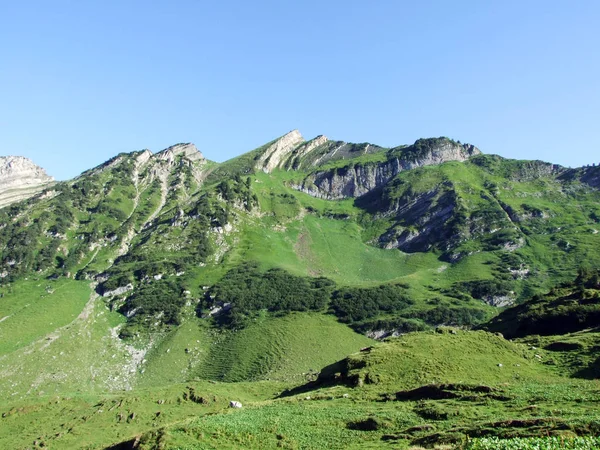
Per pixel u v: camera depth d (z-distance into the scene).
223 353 195.00
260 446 53.19
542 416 48.38
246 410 71.94
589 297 125.06
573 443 34.16
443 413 55.28
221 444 54.28
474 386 64.88
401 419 56.31
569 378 71.19
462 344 88.75
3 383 162.12
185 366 190.62
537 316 124.88
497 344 89.69
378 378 77.81
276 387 119.25
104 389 172.00
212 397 108.44
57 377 172.25
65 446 91.69
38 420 111.38
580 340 88.94
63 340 197.00
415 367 79.06
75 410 113.88
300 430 57.09
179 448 53.75
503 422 46.25
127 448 61.62
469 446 37.91
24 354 181.38
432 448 43.28
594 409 48.56
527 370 77.31
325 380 89.19
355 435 53.62
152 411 104.38
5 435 106.06
